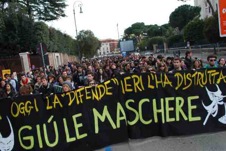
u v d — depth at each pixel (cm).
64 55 5919
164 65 990
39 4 4397
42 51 1585
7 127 506
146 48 9400
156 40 9244
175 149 538
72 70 1964
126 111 549
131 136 552
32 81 1445
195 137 584
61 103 516
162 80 561
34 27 3525
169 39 7625
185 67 955
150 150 540
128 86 549
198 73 573
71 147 519
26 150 509
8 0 3525
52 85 979
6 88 1002
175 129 566
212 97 579
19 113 506
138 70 1259
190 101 572
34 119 509
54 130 514
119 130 542
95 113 531
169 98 563
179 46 6347
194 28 5609
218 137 581
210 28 3975
